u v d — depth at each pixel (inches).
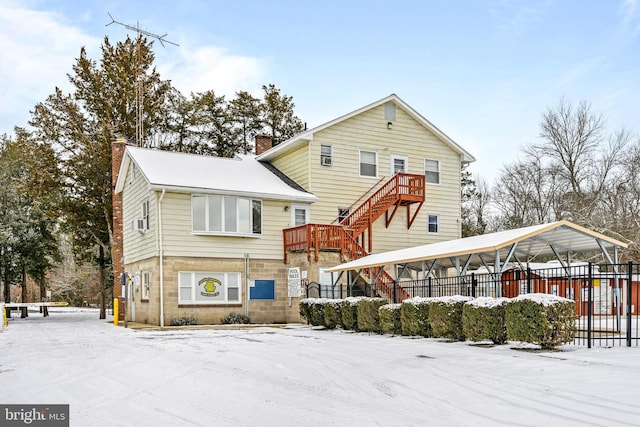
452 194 1180.5
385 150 1114.1
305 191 1024.9
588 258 1395.2
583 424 233.1
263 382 344.2
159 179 876.6
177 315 868.0
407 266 932.6
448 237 1162.0
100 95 1296.8
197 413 264.7
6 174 1385.3
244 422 247.4
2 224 1347.2
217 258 909.2
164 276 863.1
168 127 1520.7
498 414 254.5
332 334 693.3
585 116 1521.9
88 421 252.7
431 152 1167.6
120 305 1106.7
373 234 1064.2
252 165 1118.4
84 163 1228.5
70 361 446.6
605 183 1488.7
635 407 257.0
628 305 475.5
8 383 353.4
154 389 324.2
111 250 1273.4
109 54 1316.4
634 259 1360.7
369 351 490.9
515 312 482.6
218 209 912.3
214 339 633.0
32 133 1282.0
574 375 336.5
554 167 1582.2
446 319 568.1
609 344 494.9
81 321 1138.7
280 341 599.2
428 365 397.7
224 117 1716.3
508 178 1808.6
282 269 968.3
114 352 505.0
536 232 578.2
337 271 847.1
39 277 1514.5
